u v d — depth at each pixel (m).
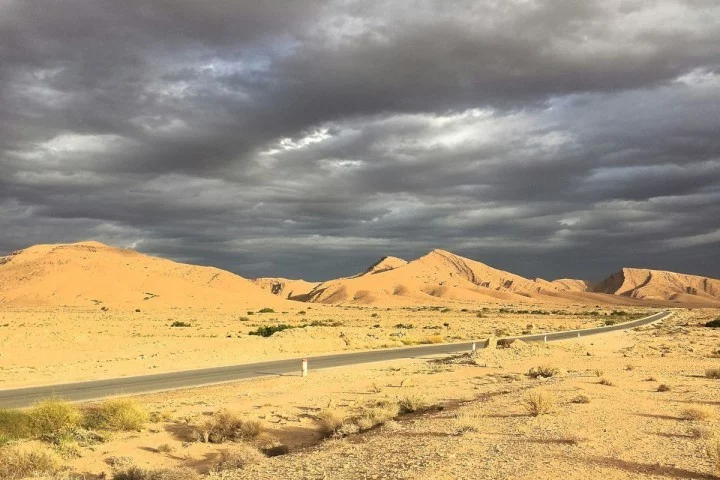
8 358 37.53
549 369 26.33
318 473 9.92
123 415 16.80
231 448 14.17
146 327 72.19
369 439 13.27
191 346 45.06
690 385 20.70
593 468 9.09
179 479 10.88
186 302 154.25
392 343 50.91
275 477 9.99
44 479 11.19
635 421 13.44
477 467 9.32
